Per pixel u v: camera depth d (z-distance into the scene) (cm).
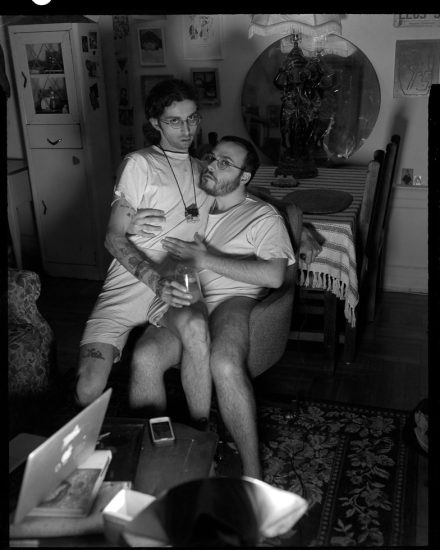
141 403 217
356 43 358
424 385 289
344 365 309
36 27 363
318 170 365
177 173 237
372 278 340
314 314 335
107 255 414
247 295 236
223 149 229
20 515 138
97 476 156
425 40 348
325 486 226
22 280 243
